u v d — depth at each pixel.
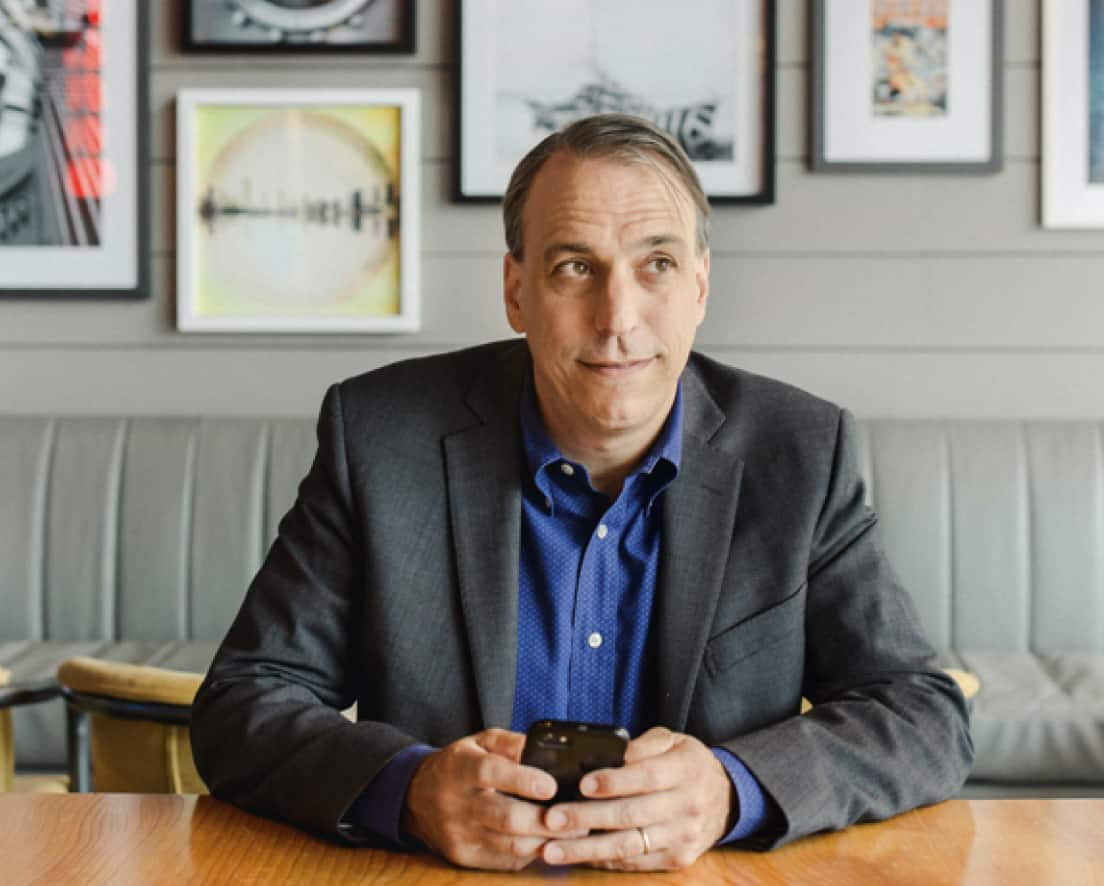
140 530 3.06
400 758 1.09
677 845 1.01
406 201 3.24
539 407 1.39
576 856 1.00
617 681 1.37
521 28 3.23
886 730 1.20
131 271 3.31
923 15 3.20
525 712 1.36
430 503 1.38
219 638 3.03
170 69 3.30
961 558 2.96
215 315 3.29
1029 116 3.21
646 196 1.23
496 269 3.27
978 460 3.01
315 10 3.25
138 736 1.72
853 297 3.24
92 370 3.32
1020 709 2.40
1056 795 2.41
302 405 3.31
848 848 1.07
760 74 3.21
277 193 3.27
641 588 1.37
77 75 3.29
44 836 1.07
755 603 1.35
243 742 1.19
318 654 1.35
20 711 2.61
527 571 1.39
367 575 1.35
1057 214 3.19
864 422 3.09
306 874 1.00
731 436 1.43
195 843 1.06
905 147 3.21
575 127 1.27
